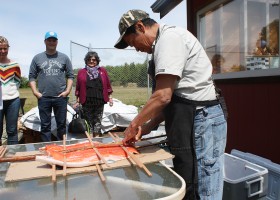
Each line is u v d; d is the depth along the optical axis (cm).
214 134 168
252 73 358
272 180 236
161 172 139
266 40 336
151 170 142
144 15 167
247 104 372
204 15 460
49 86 441
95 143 182
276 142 323
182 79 163
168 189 120
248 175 216
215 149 169
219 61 435
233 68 404
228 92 414
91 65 496
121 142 177
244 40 376
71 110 573
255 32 354
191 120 163
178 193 116
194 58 162
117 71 994
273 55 325
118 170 141
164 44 153
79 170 138
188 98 163
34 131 519
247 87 370
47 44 438
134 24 164
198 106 163
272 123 329
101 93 495
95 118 500
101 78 497
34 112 526
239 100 388
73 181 128
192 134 163
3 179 133
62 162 142
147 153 166
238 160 240
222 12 415
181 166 165
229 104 412
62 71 453
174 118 166
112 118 559
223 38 420
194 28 482
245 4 367
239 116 391
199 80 163
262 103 344
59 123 458
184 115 163
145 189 120
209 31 450
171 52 151
